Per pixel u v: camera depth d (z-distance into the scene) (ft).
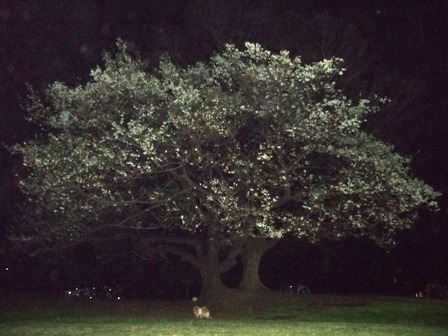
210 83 77.51
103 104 78.69
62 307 95.04
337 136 78.74
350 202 80.28
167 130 73.51
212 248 95.04
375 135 101.50
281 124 75.92
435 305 91.66
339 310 88.17
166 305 97.45
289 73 73.61
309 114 75.82
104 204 80.64
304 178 81.92
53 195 80.38
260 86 74.49
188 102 71.67
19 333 65.62
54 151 77.30
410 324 75.41
